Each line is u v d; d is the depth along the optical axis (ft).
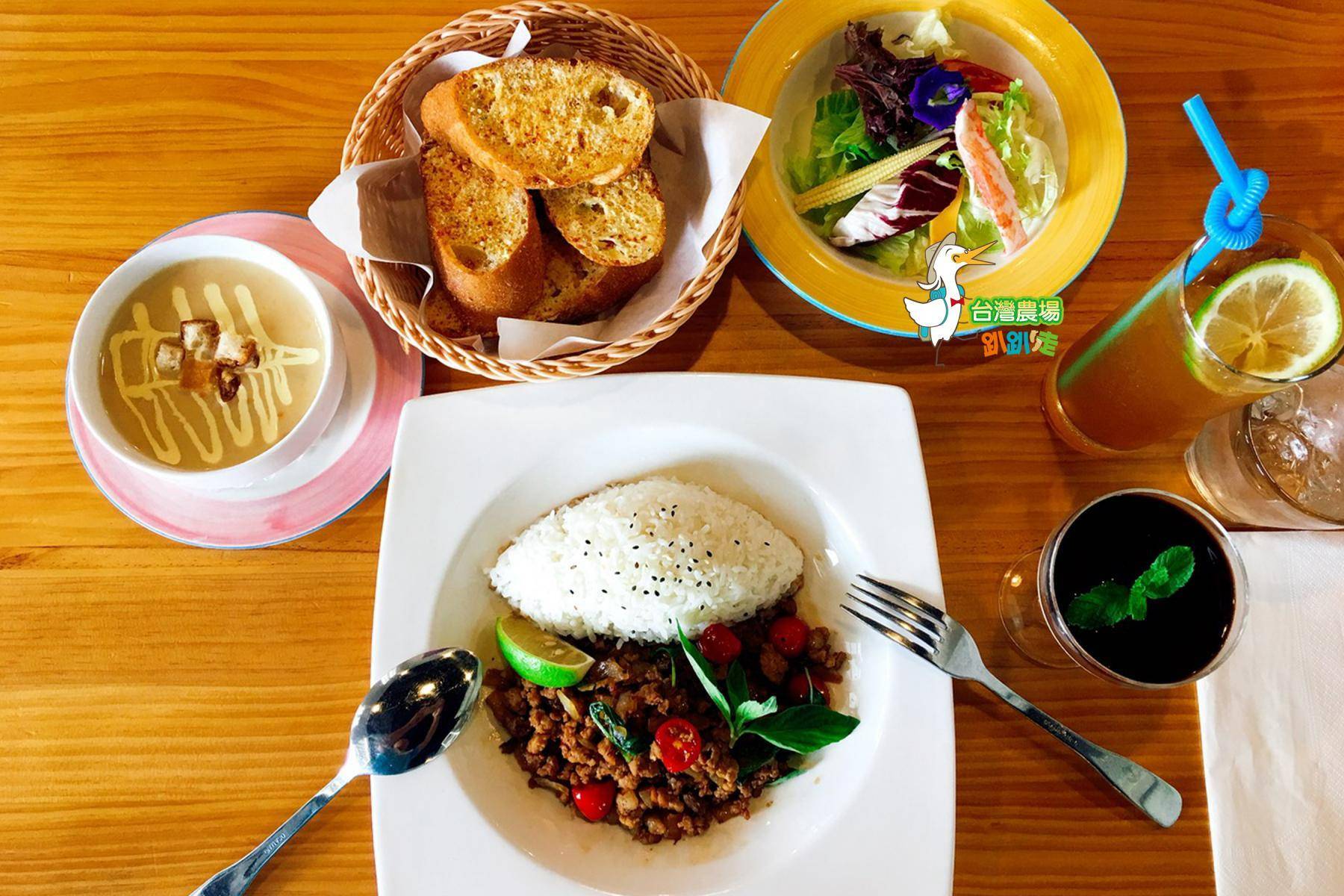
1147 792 1.48
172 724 1.57
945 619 1.46
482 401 1.52
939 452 1.67
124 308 1.53
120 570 1.61
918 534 1.52
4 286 1.67
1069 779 1.57
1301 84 1.74
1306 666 1.55
